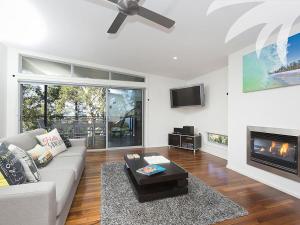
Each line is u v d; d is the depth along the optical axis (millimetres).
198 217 1815
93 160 3920
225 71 4281
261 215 1877
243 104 3088
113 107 5184
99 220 1792
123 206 2008
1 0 2311
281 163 2510
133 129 5426
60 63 4598
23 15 2633
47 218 1200
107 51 3883
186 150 5016
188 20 2373
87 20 2652
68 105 4836
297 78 2252
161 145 5625
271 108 2613
